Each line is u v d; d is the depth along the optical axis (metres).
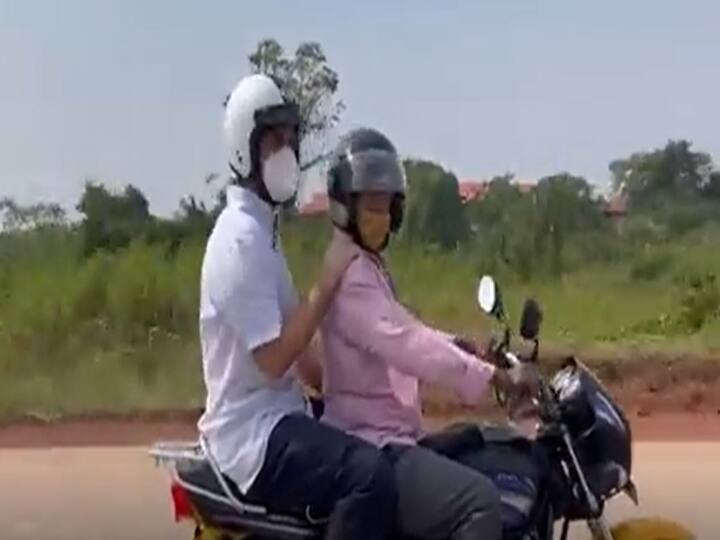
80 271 20.33
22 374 16.03
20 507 9.38
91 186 23.30
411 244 23.52
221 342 4.62
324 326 4.73
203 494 4.59
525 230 25.22
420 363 4.58
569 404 4.65
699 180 31.36
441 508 4.47
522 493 4.56
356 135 4.71
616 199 31.36
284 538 4.54
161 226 22.97
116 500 9.61
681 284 22.23
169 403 15.09
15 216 22.88
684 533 4.86
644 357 16.59
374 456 4.48
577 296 21.64
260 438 4.51
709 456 11.18
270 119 4.62
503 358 4.74
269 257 4.62
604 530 4.68
